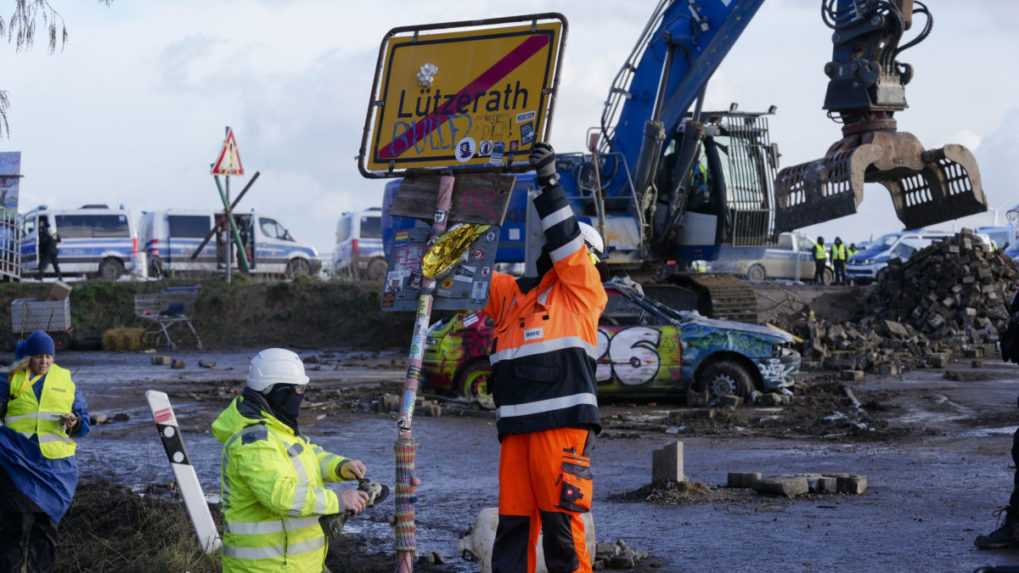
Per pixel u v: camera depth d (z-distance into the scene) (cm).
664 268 3033
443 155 700
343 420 1909
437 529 1095
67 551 994
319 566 579
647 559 943
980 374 2622
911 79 2089
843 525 1061
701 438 1684
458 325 2041
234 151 3884
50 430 891
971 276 3669
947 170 2147
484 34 699
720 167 2884
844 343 3256
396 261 697
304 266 5078
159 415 920
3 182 4034
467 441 1678
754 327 2045
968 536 1006
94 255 4862
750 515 1111
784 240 5047
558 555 636
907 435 1666
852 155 2064
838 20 2092
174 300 3812
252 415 569
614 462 1485
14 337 3700
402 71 719
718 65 2738
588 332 647
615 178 2892
